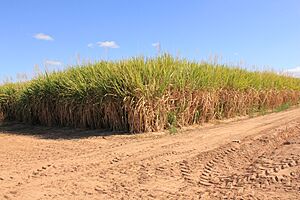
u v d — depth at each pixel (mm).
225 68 15016
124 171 6152
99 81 10852
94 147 8359
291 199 4801
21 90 14438
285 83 21328
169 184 5504
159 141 8812
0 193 4930
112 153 7531
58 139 9992
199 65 12891
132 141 8984
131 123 10297
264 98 17812
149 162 6730
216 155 7246
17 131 12273
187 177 5867
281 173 5906
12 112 15344
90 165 6539
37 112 13586
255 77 17172
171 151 7582
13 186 5266
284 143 8273
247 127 10891
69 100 11883
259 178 5730
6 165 6633
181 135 9656
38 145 8992
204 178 5844
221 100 13852
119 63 11352
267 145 8180
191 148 7867
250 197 4902
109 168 6336
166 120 10766
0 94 15367
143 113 10203
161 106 10555
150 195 4984
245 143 8289
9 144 9273
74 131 11273
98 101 10945
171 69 11148
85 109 11438
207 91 12469
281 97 20719
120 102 10430
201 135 9516
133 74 10406
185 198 4891
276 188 5277
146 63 11172
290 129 10188
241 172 6168
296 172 5926
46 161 6918
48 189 5156
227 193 5086
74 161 6867
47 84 12773
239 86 14766
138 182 5566
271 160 6730
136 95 10227
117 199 4801
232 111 14562
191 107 11836
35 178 5699
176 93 11133
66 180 5605
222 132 9938
